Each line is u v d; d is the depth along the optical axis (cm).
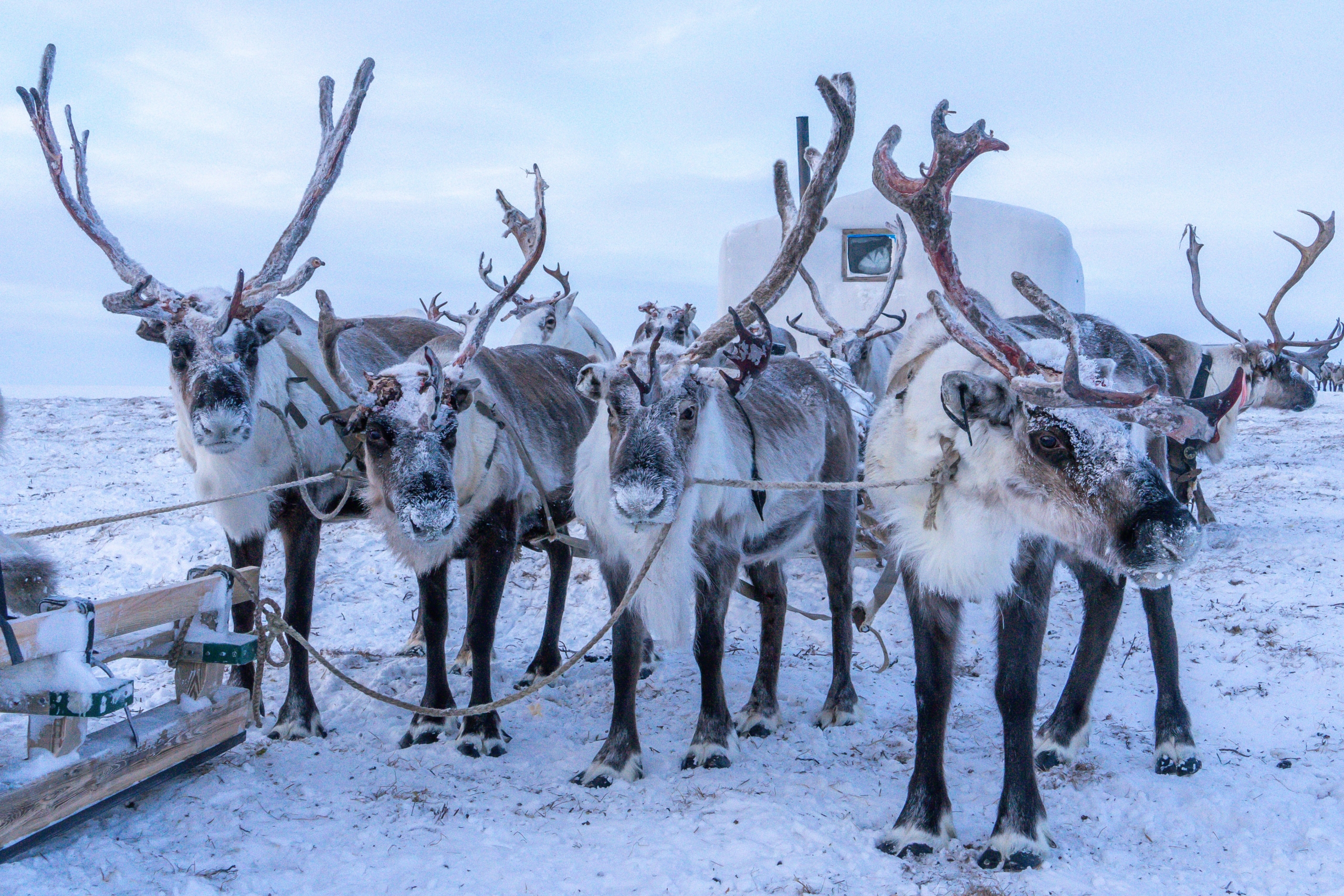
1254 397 1047
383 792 470
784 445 569
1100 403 358
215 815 432
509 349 702
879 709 612
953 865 399
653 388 460
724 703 525
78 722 399
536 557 965
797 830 422
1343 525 1037
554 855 404
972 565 413
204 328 536
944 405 395
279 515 577
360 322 498
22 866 369
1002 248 1226
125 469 1418
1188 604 789
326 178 631
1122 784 477
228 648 464
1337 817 442
